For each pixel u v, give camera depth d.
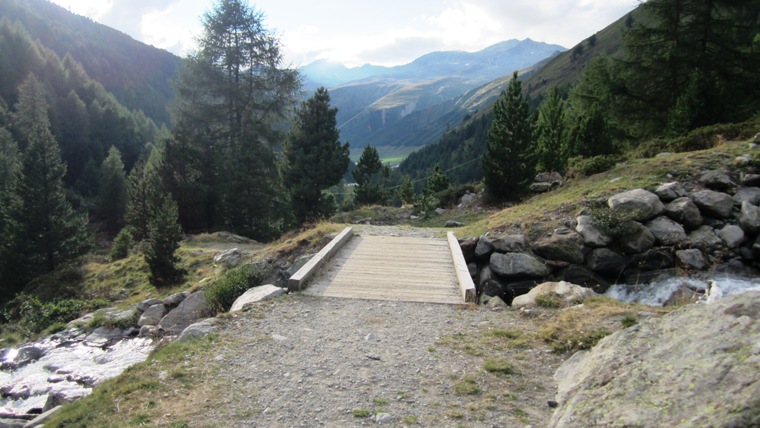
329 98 35.88
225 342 7.75
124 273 24.91
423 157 139.38
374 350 7.43
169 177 38.22
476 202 26.72
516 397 5.72
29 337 17.02
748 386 3.40
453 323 8.76
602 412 4.18
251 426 5.14
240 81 46.19
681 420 3.51
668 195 15.23
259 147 42.25
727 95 24.27
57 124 89.56
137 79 189.62
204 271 20.66
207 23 44.03
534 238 15.04
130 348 13.47
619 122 31.03
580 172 22.69
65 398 9.63
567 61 140.00
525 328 8.20
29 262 32.97
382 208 30.50
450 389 6.02
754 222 13.95
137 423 5.19
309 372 6.60
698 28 28.86
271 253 17.94
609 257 13.99
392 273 12.59
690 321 4.95
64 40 176.38
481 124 127.00
